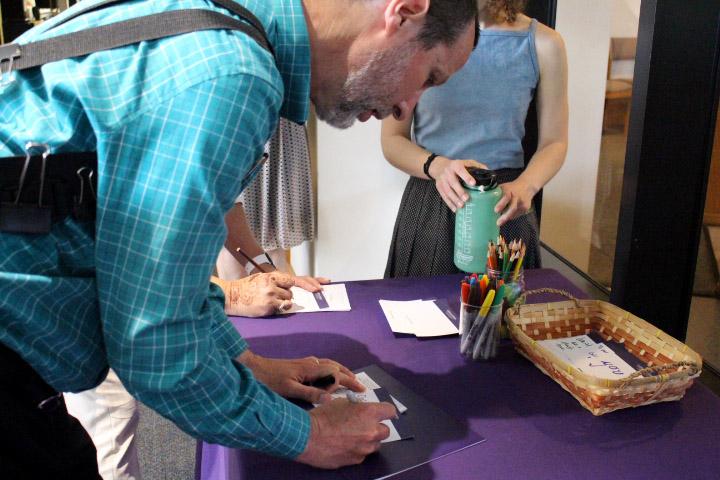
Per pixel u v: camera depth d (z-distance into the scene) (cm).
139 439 226
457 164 149
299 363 116
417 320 142
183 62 71
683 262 162
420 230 190
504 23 179
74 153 75
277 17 81
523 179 170
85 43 75
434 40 87
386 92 90
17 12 318
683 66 146
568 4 236
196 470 140
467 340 125
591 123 242
